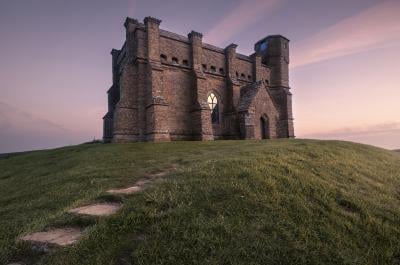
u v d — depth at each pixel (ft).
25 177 37.35
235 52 102.22
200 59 90.63
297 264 12.76
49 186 28.09
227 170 23.75
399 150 97.71
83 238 13.04
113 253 12.11
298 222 16.20
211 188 19.34
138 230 14.23
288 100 114.42
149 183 23.06
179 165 32.58
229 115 95.81
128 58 81.00
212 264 11.89
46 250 12.58
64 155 55.31
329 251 14.02
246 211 16.47
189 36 91.09
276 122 99.71
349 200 20.66
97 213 16.03
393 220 18.79
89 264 11.42
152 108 73.46
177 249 12.69
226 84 99.60
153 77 75.77
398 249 15.44
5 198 25.52
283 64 118.01
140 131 76.59
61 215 16.37
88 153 51.83
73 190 24.81
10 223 17.46
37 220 17.17
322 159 33.30
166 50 84.79
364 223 17.57
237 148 43.96
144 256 12.01
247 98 94.48
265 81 113.09
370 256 14.44
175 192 18.66
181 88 86.74
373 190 25.09
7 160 59.88
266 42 120.78
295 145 42.78
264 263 12.44
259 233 14.48
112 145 61.52
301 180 22.86
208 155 37.93
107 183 26.27
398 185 29.22
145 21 80.74
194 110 84.74
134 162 37.68
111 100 101.71
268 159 29.12
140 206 16.44
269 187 20.13
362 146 53.72
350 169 31.24
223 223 14.88
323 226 16.19
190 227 14.46
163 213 15.66
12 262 12.05
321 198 20.10
